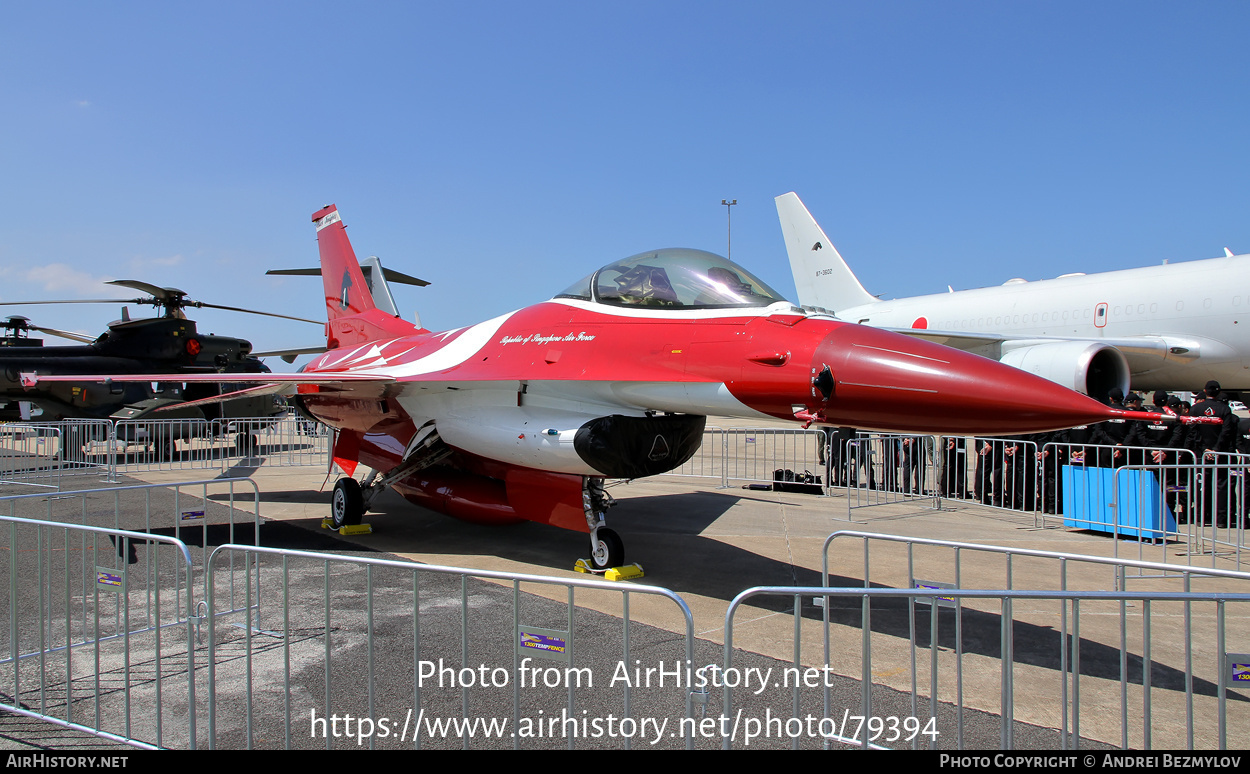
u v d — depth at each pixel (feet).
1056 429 13.78
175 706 11.85
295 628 15.81
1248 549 25.68
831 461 39.96
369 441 30.30
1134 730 11.21
